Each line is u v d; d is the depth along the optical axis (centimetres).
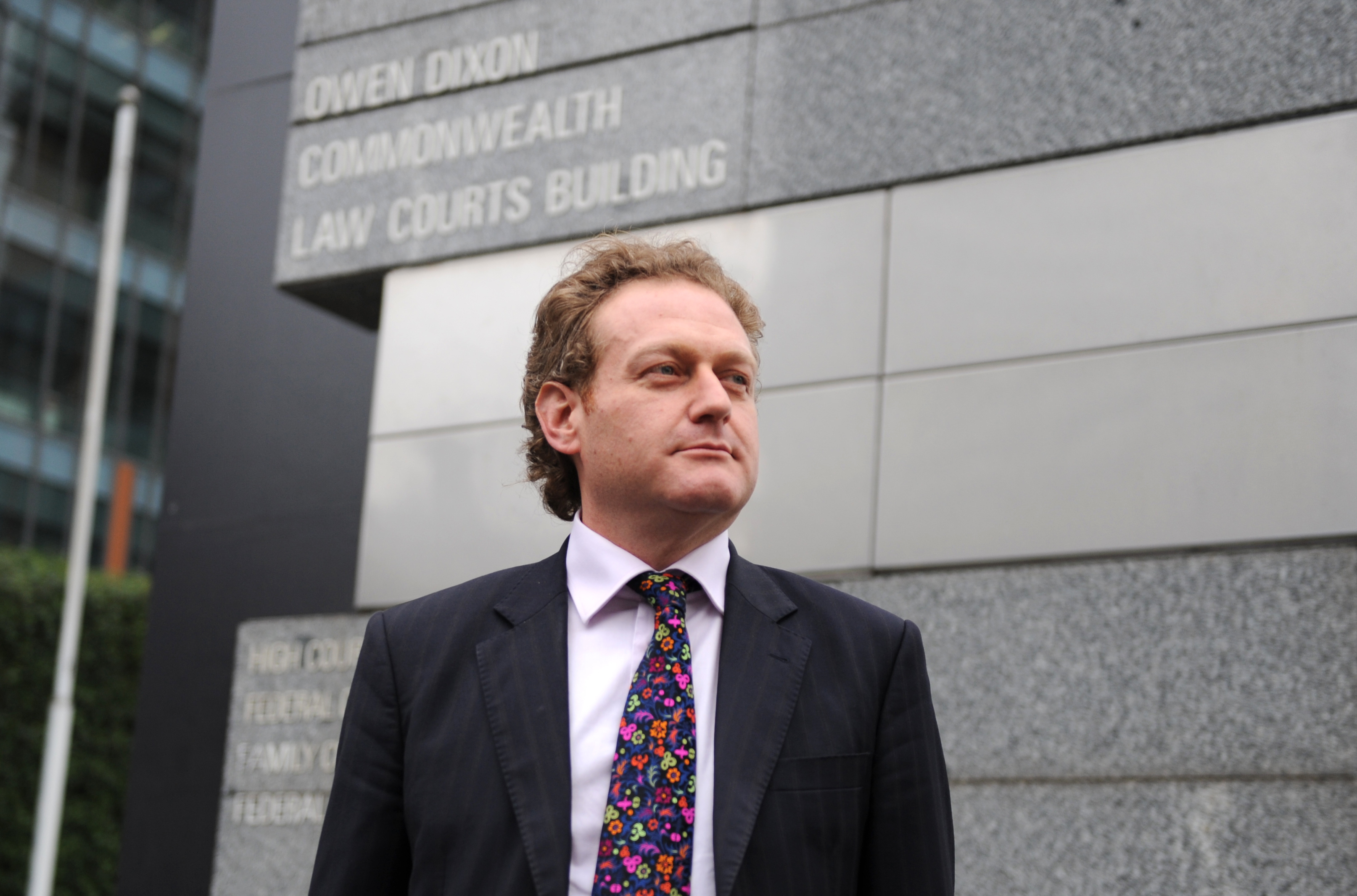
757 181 566
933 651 487
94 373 1795
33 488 2525
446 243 630
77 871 1683
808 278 547
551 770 201
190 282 747
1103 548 476
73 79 2712
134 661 1783
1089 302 498
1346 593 435
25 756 1669
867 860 210
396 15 668
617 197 596
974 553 495
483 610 220
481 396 610
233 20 775
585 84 616
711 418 214
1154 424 478
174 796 687
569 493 244
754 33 582
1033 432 496
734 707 204
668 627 210
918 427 514
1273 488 456
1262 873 425
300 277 659
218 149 759
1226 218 483
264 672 623
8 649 1686
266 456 707
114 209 1867
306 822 598
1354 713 425
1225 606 449
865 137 550
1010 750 468
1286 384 462
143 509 2698
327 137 670
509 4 641
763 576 222
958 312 518
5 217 2564
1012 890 455
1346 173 470
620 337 222
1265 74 486
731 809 196
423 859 204
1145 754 449
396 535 612
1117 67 510
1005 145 523
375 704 217
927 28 547
